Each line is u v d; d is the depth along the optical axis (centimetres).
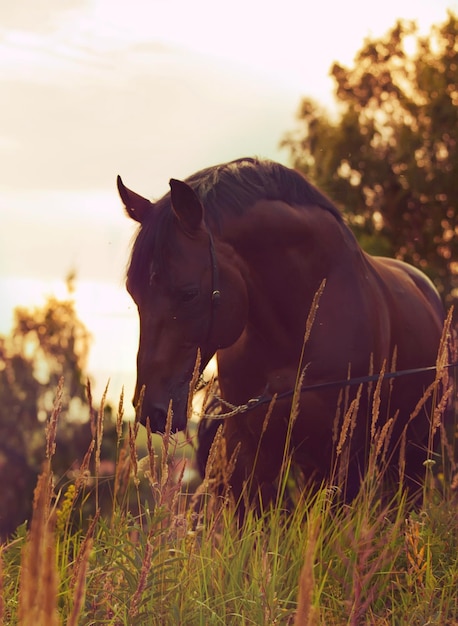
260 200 519
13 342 3105
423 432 659
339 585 427
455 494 543
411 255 2623
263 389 548
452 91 2805
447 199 2666
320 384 532
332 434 538
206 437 593
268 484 558
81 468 371
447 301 2172
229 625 386
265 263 520
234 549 445
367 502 471
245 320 516
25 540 427
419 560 425
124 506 437
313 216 538
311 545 222
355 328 544
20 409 3058
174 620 372
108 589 380
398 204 2733
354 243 574
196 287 487
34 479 3092
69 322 3091
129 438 407
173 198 482
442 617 400
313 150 2931
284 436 543
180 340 484
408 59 2984
